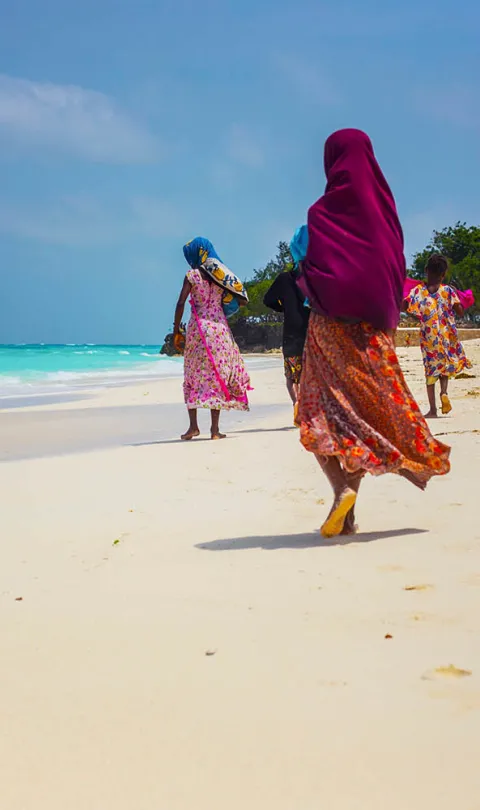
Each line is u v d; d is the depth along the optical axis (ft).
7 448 30.45
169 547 14.64
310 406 14.65
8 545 15.23
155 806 6.21
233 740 7.13
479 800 6.06
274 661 8.83
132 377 97.96
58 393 63.98
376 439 14.25
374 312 14.30
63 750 7.09
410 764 6.59
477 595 10.76
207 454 27.37
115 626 10.25
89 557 14.11
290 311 34.17
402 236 15.11
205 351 32.12
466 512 16.10
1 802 6.33
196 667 8.77
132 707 7.87
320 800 6.17
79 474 23.77
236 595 11.34
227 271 32.58
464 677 8.15
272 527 16.07
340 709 7.60
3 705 8.03
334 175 14.93
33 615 10.86
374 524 15.65
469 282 311.47
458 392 47.09
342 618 10.14
